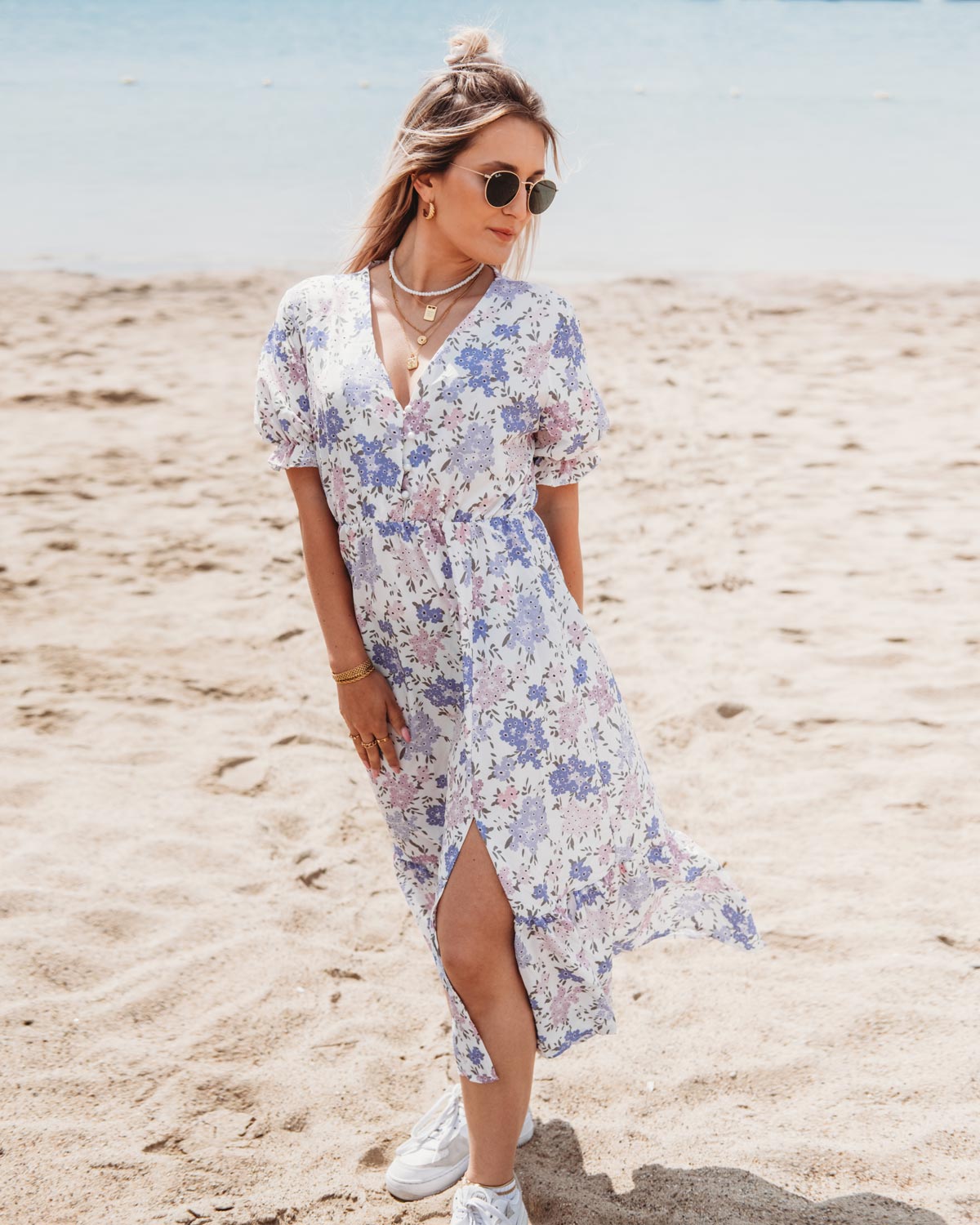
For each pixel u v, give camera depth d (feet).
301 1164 8.28
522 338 6.89
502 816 6.92
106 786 13.26
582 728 7.21
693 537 20.44
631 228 46.32
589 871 7.27
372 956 10.58
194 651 16.56
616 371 30.19
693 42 112.27
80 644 16.62
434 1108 8.45
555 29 119.75
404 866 8.02
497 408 6.86
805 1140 8.35
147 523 20.81
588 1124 8.63
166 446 24.63
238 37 109.09
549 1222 7.80
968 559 19.33
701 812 12.76
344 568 7.39
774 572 19.02
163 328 33.30
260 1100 8.89
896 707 14.80
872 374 30.04
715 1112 8.70
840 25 130.41
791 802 12.85
